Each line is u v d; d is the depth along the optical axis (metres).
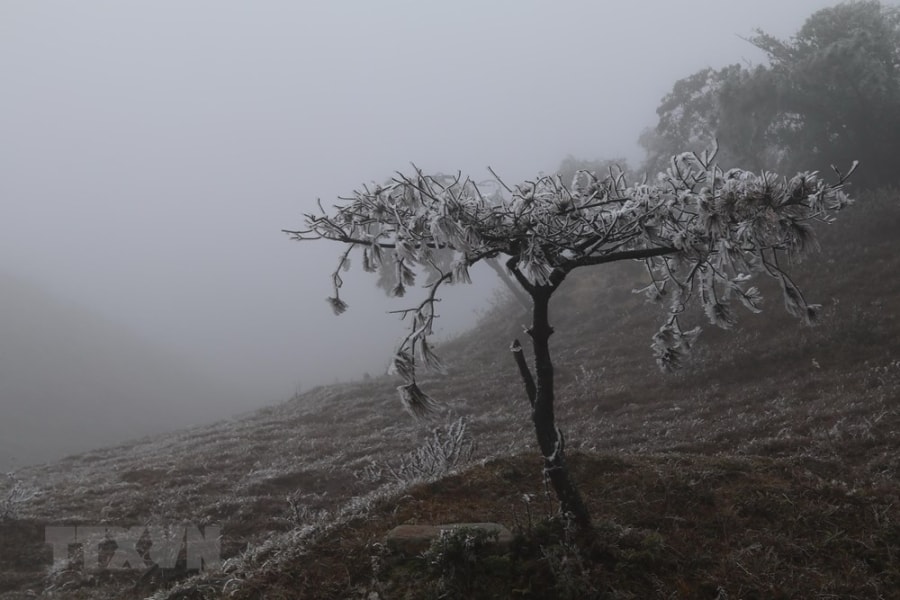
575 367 21.00
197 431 24.08
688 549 5.14
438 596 4.57
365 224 5.05
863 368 14.07
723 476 6.43
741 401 14.02
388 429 18.05
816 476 6.61
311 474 13.69
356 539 5.52
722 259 4.44
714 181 4.47
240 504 11.59
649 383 17.28
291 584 5.15
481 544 4.91
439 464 8.08
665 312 22.83
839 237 21.25
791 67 25.44
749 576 4.79
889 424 10.21
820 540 5.27
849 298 17.72
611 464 6.93
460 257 4.79
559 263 5.03
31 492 13.06
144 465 16.89
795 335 16.80
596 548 4.92
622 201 4.93
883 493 6.09
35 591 8.47
